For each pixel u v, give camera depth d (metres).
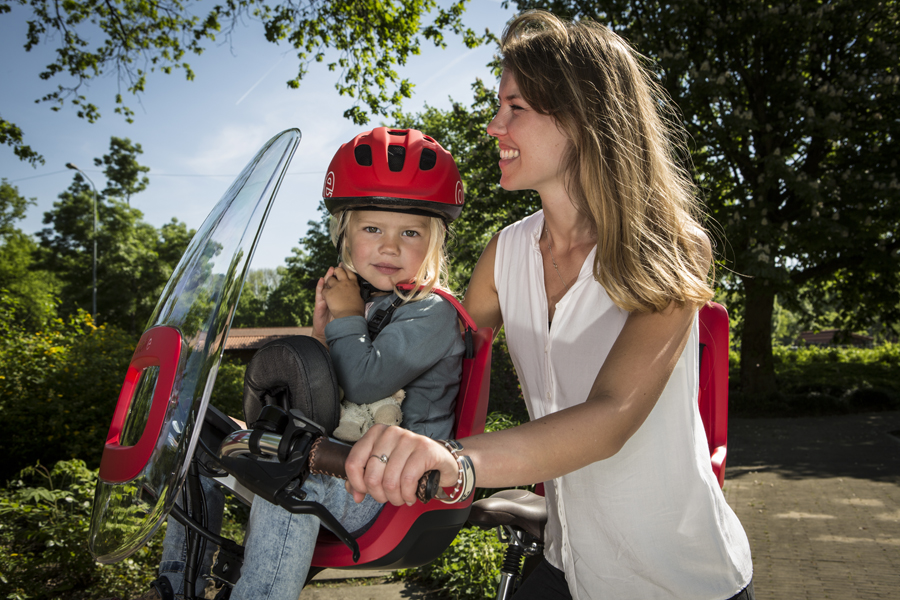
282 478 0.75
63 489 4.95
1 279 41.62
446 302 1.50
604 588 1.36
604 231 1.13
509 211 14.06
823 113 13.95
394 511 1.14
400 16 11.57
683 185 1.38
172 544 1.33
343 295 1.53
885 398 17.67
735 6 13.62
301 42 11.48
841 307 18.80
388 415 1.37
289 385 1.13
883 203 13.67
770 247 13.29
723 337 1.85
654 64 1.50
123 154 44.09
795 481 8.47
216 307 0.90
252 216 0.94
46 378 7.84
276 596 1.13
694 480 1.27
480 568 3.95
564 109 1.18
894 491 7.74
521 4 13.98
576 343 1.33
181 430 0.85
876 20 14.53
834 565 5.12
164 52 11.59
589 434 0.84
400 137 1.59
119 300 41.88
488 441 0.77
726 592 1.30
